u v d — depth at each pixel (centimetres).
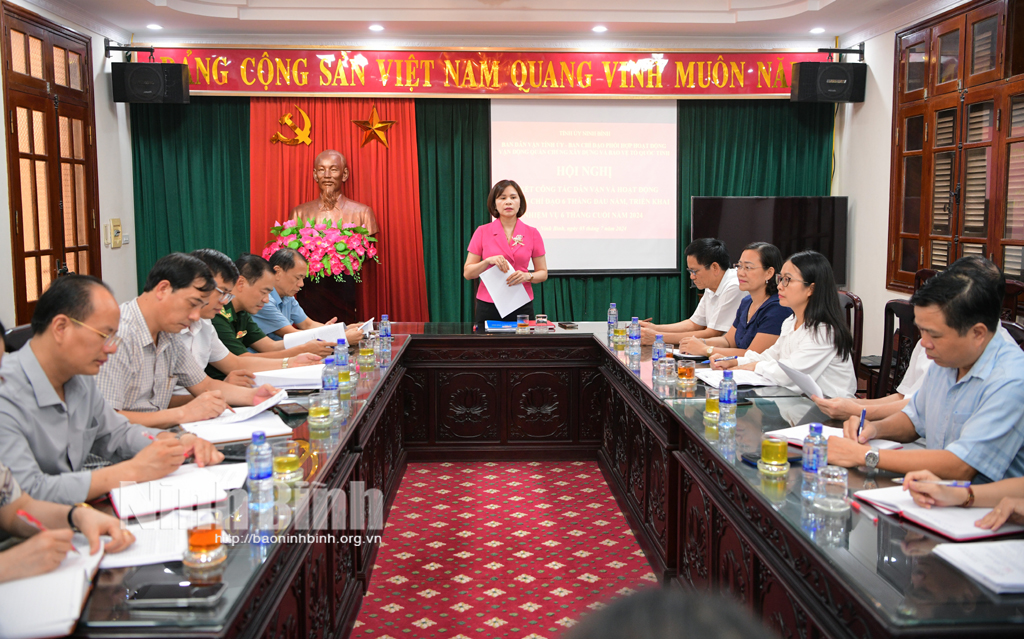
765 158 643
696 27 584
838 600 133
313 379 271
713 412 227
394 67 598
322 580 197
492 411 427
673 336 389
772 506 157
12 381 160
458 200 628
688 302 652
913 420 203
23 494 140
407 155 619
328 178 595
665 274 649
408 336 416
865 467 176
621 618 27
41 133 481
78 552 129
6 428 154
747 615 27
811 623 142
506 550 305
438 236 635
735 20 566
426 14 553
